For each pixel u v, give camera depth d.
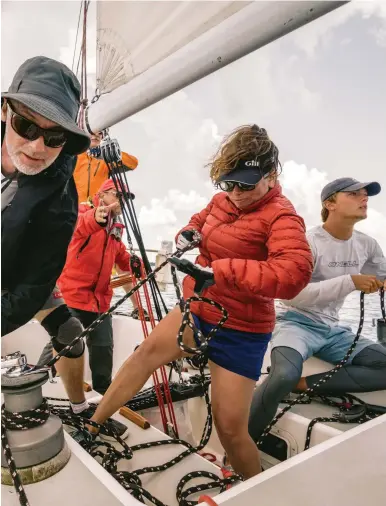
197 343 1.17
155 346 1.23
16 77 0.86
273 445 1.40
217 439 1.55
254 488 0.70
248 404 1.14
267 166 1.08
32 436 0.76
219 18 0.64
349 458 0.79
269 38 0.57
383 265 1.94
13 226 0.90
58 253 1.00
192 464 1.18
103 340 1.87
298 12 0.52
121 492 0.73
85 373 2.26
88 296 1.86
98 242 1.83
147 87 0.77
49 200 0.94
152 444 1.26
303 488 0.70
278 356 1.49
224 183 1.08
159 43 0.77
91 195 2.78
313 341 1.64
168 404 1.47
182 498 0.97
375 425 0.90
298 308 1.72
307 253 1.02
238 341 1.14
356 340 1.52
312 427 1.29
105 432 1.19
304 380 1.62
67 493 0.73
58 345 1.35
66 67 0.91
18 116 0.83
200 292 1.02
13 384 0.75
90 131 1.04
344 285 1.56
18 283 0.97
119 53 0.88
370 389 1.59
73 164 1.02
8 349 2.31
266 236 1.11
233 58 0.63
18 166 0.87
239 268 0.99
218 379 1.15
